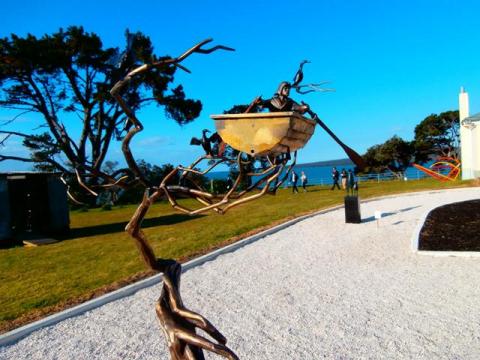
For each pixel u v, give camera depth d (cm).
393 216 1582
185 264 976
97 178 288
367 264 948
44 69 1574
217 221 1717
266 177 265
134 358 547
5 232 1473
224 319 662
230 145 254
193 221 1786
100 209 2741
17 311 732
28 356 565
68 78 1605
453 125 5022
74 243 1456
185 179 293
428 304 682
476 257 944
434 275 838
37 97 1627
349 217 1480
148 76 1534
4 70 1501
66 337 620
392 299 714
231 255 1092
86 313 713
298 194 2789
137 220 284
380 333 585
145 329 638
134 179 285
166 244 1270
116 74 242
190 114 2328
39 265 1121
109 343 595
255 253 1104
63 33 1600
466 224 1243
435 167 3903
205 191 286
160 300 294
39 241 1487
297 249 1130
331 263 972
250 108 257
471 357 508
